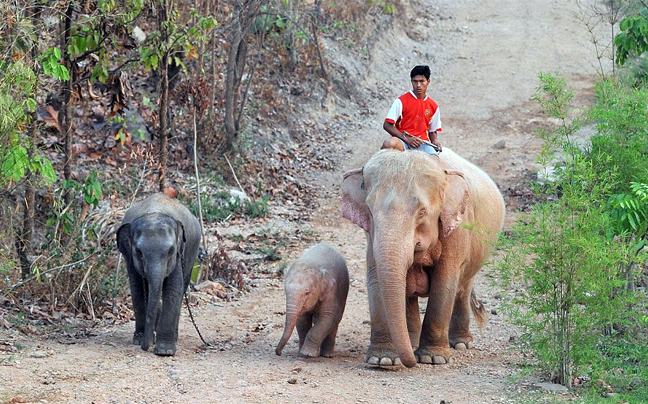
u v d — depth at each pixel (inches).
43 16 544.7
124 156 797.2
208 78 981.2
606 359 366.6
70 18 523.2
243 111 986.7
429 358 405.1
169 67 875.4
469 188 420.2
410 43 1439.5
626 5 912.9
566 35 1504.7
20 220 532.4
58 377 358.6
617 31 1481.3
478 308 470.6
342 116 1119.6
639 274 426.0
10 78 425.1
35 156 449.1
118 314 499.5
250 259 663.1
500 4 1690.5
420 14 1582.2
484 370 390.0
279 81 1103.6
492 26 1562.5
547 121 1123.9
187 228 447.8
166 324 411.2
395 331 354.9
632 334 413.4
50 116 630.5
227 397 335.3
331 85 1153.4
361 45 1306.6
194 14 623.5
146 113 854.5
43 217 597.9
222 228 743.7
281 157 954.1
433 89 1274.6
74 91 555.8
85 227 537.6
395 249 357.4
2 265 472.7
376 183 374.9
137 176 738.2
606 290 350.6
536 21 1584.6
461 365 402.6
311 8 1144.2
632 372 374.0
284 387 350.0
